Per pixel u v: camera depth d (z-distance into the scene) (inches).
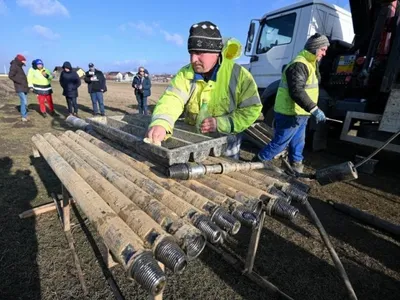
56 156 74.7
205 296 70.3
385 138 142.4
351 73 179.3
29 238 88.7
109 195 47.7
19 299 66.6
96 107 327.0
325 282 77.3
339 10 198.1
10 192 119.4
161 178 56.7
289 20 196.4
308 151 206.7
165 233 36.3
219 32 61.3
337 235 100.7
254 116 67.2
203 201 46.4
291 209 49.2
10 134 215.6
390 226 102.0
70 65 301.7
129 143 71.8
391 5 147.0
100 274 75.2
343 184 148.0
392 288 76.5
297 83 109.2
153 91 871.7
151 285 29.9
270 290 71.1
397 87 131.0
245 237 95.7
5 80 933.8
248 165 65.5
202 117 70.4
